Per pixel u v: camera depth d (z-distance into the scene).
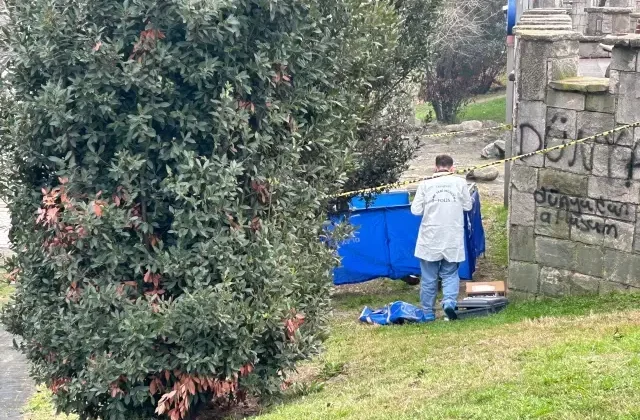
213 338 6.50
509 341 7.74
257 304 6.64
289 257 6.83
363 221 12.91
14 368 11.51
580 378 5.81
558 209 9.46
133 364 6.36
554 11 12.14
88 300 6.35
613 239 9.08
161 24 6.31
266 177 6.84
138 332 6.27
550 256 9.58
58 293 6.76
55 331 6.61
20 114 6.36
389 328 9.83
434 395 6.29
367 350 8.82
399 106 12.21
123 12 6.25
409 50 11.48
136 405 6.71
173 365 6.52
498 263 13.41
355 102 8.19
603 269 9.19
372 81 10.03
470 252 12.18
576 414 5.18
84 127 6.45
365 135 11.70
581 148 9.20
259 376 7.01
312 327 7.38
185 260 6.42
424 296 10.30
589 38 16.86
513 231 9.82
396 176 12.38
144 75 6.22
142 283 6.64
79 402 6.76
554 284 9.58
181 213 6.38
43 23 6.16
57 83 6.39
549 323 8.32
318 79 7.24
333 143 7.59
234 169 6.37
